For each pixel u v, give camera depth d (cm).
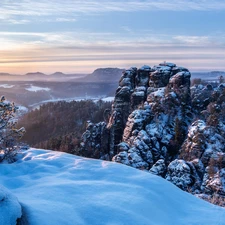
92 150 4703
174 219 669
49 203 637
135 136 3562
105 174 856
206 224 650
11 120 1085
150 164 3128
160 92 4131
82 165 939
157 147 3325
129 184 786
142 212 650
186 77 4062
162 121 3684
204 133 2839
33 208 593
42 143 6550
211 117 3136
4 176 859
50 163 973
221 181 2234
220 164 2444
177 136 3391
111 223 594
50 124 10400
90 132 4897
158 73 4497
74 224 572
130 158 3125
